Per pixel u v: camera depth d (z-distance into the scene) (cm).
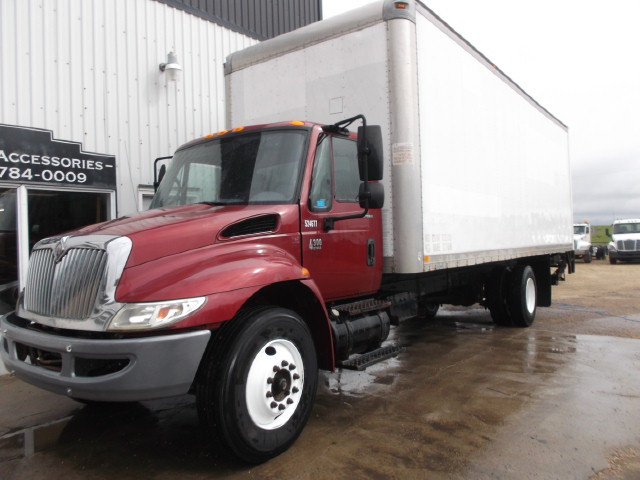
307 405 366
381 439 376
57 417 445
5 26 634
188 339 298
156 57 817
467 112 632
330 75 532
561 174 1046
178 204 460
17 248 629
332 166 443
